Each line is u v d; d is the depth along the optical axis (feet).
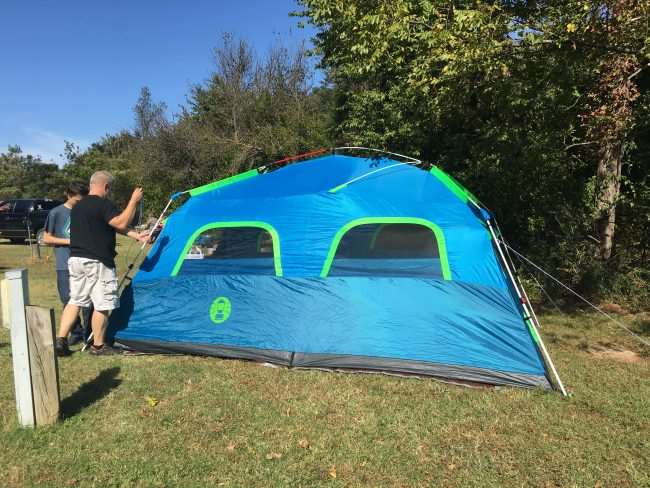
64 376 15.35
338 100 56.70
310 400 13.80
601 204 29.73
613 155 29.07
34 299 27.78
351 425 12.47
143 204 87.92
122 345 17.75
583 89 25.35
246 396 14.05
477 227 16.71
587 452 11.35
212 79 84.17
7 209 67.92
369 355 15.64
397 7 21.15
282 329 16.52
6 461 10.70
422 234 16.74
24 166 213.25
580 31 18.94
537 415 13.07
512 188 30.50
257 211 18.54
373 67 26.43
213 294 17.74
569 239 29.86
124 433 11.95
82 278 16.81
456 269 16.10
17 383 11.85
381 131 39.78
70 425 12.21
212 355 16.94
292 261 17.30
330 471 10.56
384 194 17.97
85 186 19.58
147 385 14.73
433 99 25.67
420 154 35.91
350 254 16.96
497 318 15.33
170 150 85.35
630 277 28.07
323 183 18.89
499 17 18.89
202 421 12.63
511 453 11.33
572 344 20.25
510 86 22.27
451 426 12.48
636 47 19.72
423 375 15.19
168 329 17.65
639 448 11.53
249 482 10.17
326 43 35.91
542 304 27.35
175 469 10.55
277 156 75.00
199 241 18.71
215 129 83.25
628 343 20.51
